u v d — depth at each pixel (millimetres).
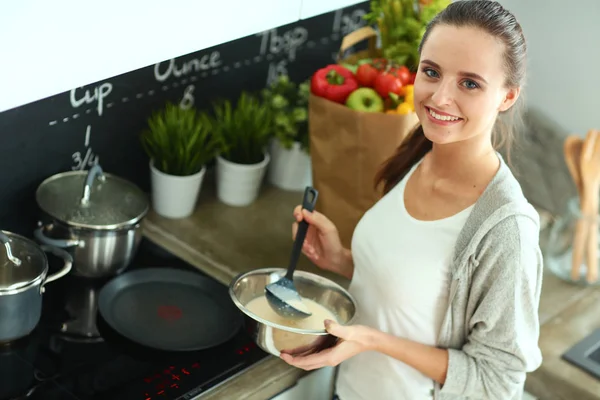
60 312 1706
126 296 1742
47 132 1817
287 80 2178
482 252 1351
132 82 1944
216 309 1759
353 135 1835
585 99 2297
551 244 2180
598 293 2117
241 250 1981
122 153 2018
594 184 2154
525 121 2389
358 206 1907
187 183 1999
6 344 1594
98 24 1209
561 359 1864
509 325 1356
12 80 1138
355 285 1576
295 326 1530
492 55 1278
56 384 1514
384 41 2021
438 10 1933
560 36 2289
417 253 1434
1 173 1771
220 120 2115
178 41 1339
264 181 2293
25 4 1110
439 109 1319
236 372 1592
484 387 1424
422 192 1464
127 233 1742
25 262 1557
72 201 1766
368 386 1567
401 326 1483
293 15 1557
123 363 1586
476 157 1387
